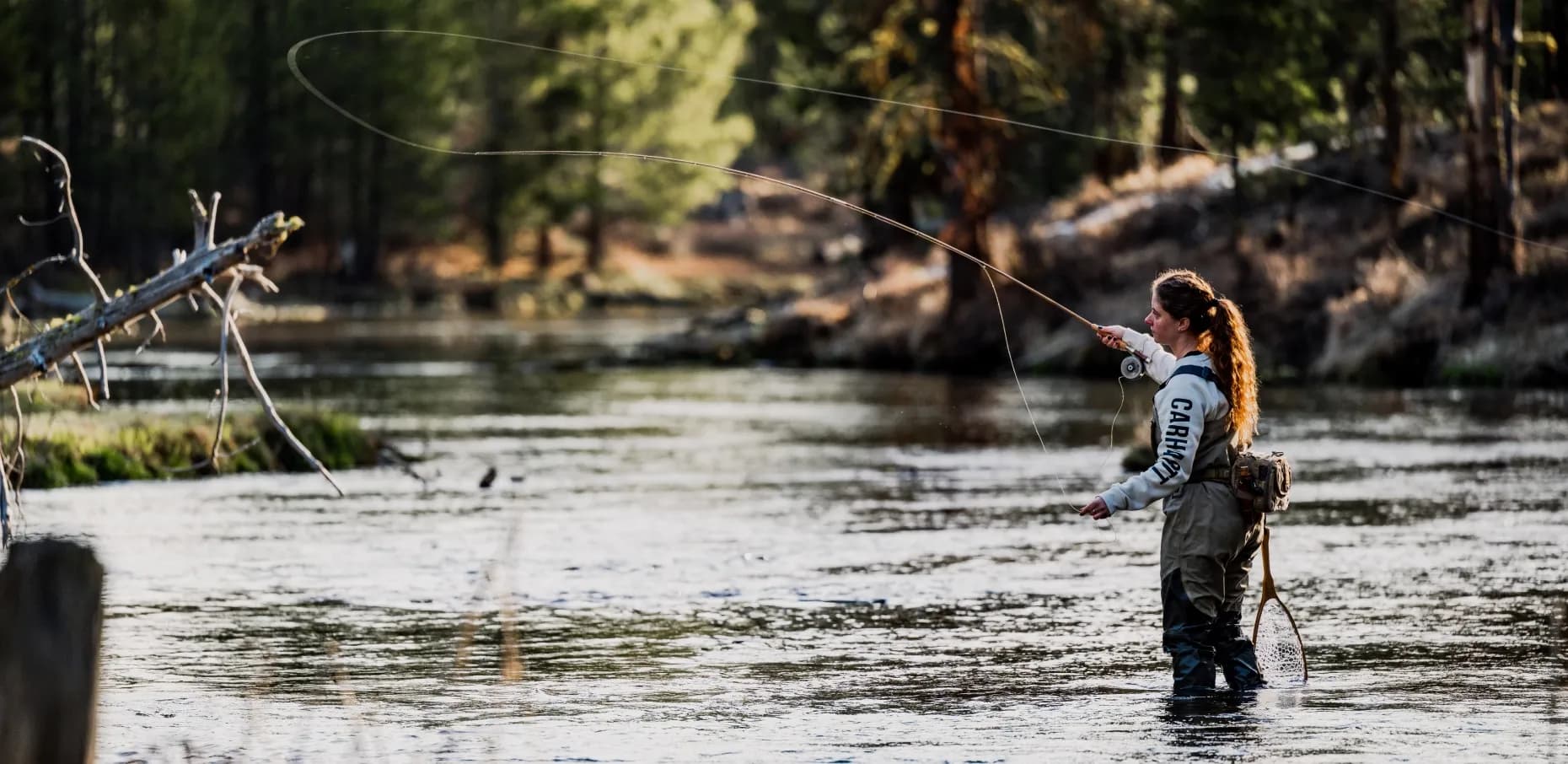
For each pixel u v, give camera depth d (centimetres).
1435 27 10381
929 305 11312
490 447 6084
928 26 10888
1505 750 1938
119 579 3247
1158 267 10656
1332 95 11300
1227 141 11675
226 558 3497
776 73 15912
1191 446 2200
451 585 3189
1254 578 3216
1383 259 9444
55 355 2316
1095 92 13588
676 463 5531
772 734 2064
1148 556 3550
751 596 3088
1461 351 8475
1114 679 2381
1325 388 8506
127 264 19100
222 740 2030
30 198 17588
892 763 1917
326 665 2489
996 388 9144
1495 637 2647
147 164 19175
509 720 2148
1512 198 8631
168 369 10075
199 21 19875
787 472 5247
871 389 9188
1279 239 10525
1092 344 9944
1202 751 1948
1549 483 4681
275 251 2311
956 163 10950
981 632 2742
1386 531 3803
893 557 3528
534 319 19762
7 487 2631
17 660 1334
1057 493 4678
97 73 19112
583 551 3616
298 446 2308
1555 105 10675
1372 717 2112
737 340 11825
